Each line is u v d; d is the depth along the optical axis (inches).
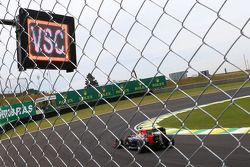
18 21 83.6
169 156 194.4
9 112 96.9
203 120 387.5
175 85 59.2
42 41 79.1
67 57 74.5
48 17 77.3
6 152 104.2
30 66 81.8
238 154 224.1
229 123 384.8
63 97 79.9
